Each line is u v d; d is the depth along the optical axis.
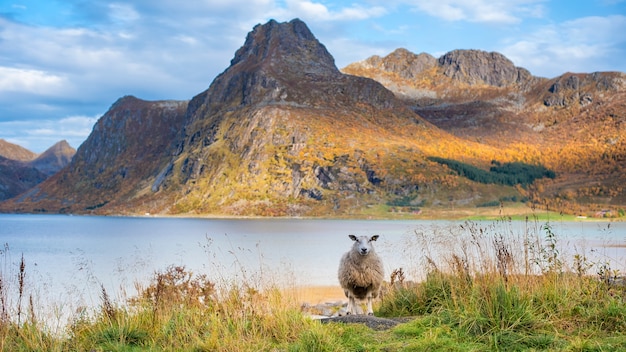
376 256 15.20
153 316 11.91
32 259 56.34
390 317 13.95
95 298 20.61
